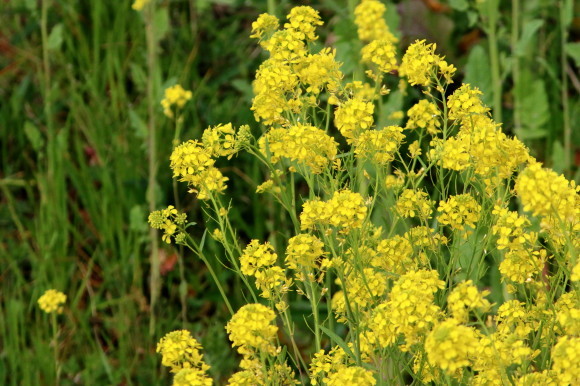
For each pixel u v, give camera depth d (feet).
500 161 8.32
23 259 14.62
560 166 13.79
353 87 9.39
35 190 15.67
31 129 14.53
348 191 8.06
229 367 12.76
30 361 12.96
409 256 9.09
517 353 7.32
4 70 16.06
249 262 8.50
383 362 8.35
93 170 15.03
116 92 15.06
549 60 15.58
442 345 6.61
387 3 14.05
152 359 12.73
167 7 15.08
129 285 14.12
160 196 13.76
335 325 12.75
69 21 15.87
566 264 8.74
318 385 8.93
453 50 15.94
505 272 8.40
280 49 9.30
